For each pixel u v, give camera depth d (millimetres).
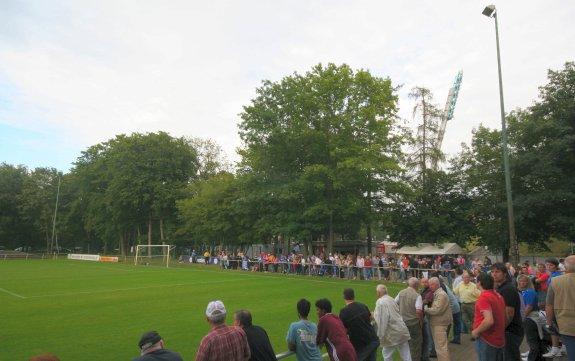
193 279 30062
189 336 11977
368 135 36531
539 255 53781
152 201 61312
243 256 42625
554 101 32969
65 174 81062
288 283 27391
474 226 40906
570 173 32625
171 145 63250
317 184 34875
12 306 17406
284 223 39406
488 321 6125
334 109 36469
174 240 62688
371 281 29578
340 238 57875
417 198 40969
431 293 8805
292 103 37062
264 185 40000
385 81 37219
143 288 24156
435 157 43594
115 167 62031
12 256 66312
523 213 32281
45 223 77062
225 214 49531
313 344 6277
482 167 39125
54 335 12133
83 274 34406
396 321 7762
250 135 37969
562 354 8789
